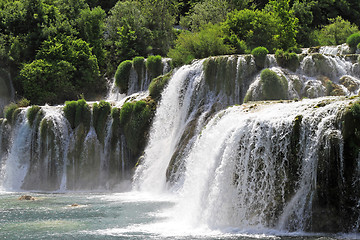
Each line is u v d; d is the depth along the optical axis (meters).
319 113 17.56
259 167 18.39
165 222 19.27
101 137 35.22
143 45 53.81
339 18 57.06
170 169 29.14
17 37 48.53
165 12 58.78
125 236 16.45
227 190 19.12
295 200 17.22
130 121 34.47
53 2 54.84
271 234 16.44
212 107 31.11
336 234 16.05
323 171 16.66
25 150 36.19
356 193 16.08
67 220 19.83
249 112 21.53
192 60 35.31
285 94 29.94
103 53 52.94
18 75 46.91
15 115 37.50
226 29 44.22
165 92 35.06
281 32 46.72
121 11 57.19
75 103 36.25
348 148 16.38
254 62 32.47
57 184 34.59
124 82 41.22
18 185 35.50
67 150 35.22
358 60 32.19
